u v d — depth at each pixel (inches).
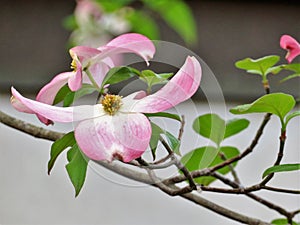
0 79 59.7
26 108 23.4
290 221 29.0
